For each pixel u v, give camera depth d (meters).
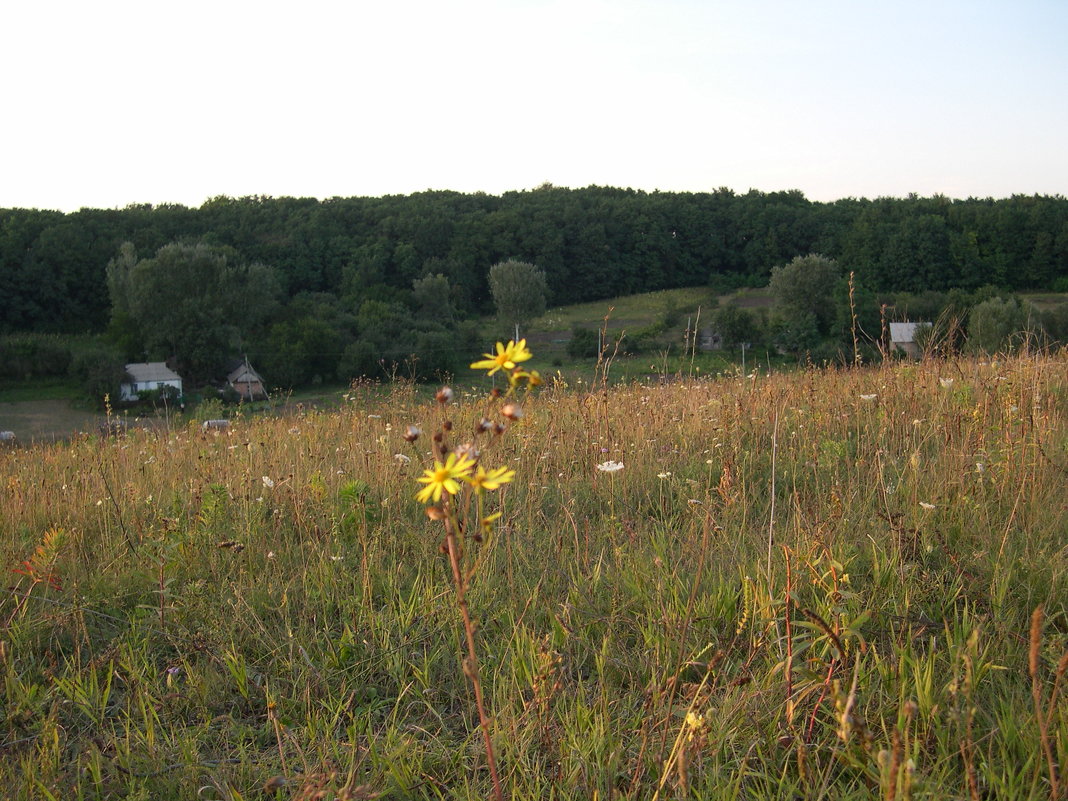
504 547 3.98
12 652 3.18
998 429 4.86
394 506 4.73
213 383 50.72
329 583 3.77
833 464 4.82
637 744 2.50
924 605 3.18
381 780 2.48
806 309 50.34
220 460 5.98
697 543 3.83
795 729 2.44
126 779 2.51
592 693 2.89
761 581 3.15
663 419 6.37
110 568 4.02
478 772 2.51
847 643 2.77
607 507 4.70
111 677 2.97
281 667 3.13
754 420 5.93
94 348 51.59
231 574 3.87
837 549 3.43
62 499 5.04
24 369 46.81
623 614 3.30
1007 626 2.86
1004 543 3.37
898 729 2.04
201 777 2.53
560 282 88.12
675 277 93.94
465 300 81.06
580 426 6.02
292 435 7.35
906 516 3.81
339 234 85.62
